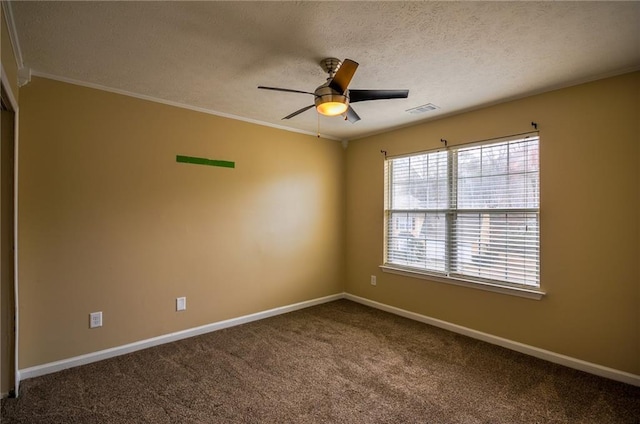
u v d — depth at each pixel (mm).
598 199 2584
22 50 2197
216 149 3529
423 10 1773
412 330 3555
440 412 2127
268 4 1722
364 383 2471
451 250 3588
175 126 3248
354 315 4055
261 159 3910
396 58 2318
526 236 3006
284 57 2314
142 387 2398
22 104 2490
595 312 2598
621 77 2482
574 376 2566
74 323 2703
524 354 2965
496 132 3197
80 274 2732
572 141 2717
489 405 2199
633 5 1708
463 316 3455
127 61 2375
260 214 3904
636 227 2418
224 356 2904
